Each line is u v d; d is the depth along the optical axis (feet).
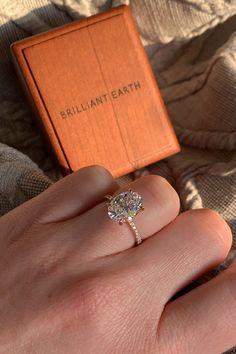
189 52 0.86
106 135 0.78
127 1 0.81
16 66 0.79
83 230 0.66
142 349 0.63
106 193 0.68
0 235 0.68
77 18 0.82
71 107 0.77
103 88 0.77
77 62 0.76
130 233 0.66
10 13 0.80
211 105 0.79
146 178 0.68
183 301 0.65
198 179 0.77
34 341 0.63
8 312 0.64
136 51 0.77
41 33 0.76
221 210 0.75
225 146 0.79
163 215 0.66
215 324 0.64
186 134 0.83
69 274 0.64
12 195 0.74
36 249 0.66
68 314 0.63
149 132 0.79
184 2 0.81
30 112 0.86
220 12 0.83
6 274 0.65
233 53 0.79
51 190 0.68
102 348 0.63
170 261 0.65
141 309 0.64
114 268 0.65
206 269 0.66
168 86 0.87
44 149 0.86
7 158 0.76
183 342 0.64
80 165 0.78
